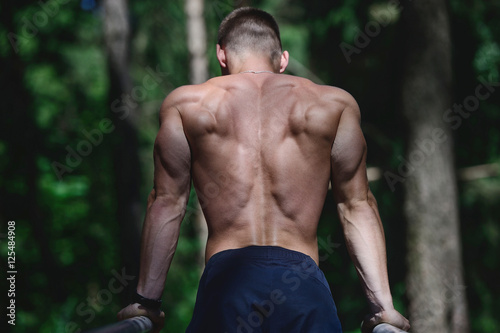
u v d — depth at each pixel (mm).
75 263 20766
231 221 2861
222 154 2910
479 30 17156
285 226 2850
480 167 15312
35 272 19656
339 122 2979
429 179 11953
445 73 12039
